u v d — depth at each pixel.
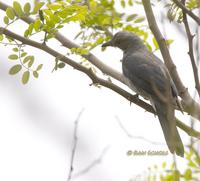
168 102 7.44
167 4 9.64
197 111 7.37
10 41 10.68
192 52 8.09
